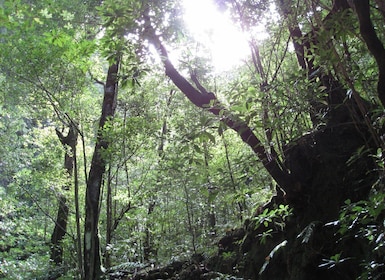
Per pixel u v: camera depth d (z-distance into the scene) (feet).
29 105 28.48
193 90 19.83
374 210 9.73
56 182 33.47
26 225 36.96
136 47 12.37
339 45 12.37
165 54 18.47
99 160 27.43
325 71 12.23
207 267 23.65
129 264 26.55
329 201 16.42
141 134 27.53
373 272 12.30
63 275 31.71
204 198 29.50
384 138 10.39
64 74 25.04
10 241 34.53
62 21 24.71
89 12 26.50
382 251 11.62
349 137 16.90
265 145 15.16
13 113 37.58
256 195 22.99
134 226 35.19
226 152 24.25
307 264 15.74
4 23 17.89
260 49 20.53
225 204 27.66
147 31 12.19
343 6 12.20
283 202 19.06
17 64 23.82
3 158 39.32
